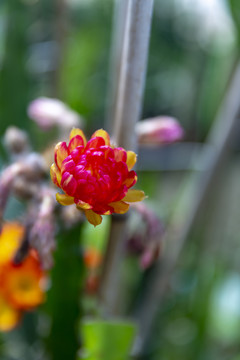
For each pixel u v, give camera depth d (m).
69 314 0.42
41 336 0.46
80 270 0.42
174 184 0.95
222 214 0.70
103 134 0.32
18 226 0.42
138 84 0.35
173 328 0.57
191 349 0.56
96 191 0.31
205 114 0.68
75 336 0.42
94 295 0.45
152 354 0.55
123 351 0.41
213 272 0.57
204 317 0.57
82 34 0.67
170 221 0.57
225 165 0.50
